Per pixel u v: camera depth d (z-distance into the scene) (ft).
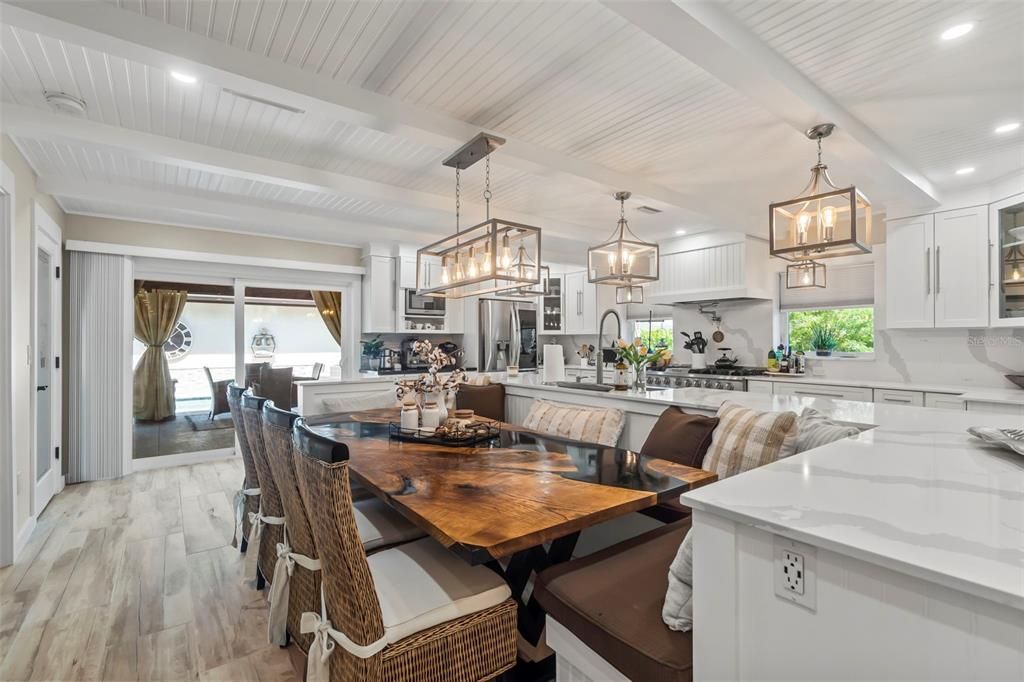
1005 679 1.98
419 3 5.76
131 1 5.61
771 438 6.33
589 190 12.70
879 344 14.62
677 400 9.02
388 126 8.11
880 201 13.34
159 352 15.75
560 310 24.16
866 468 3.85
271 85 6.78
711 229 16.99
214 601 7.54
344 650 4.28
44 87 7.52
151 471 15.16
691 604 3.56
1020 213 10.96
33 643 6.46
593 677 3.85
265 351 17.62
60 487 13.12
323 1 5.69
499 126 8.95
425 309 19.97
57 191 11.45
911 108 7.97
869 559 2.28
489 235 8.87
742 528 2.83
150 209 13.79
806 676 2.56
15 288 9.25
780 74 6.61
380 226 17.04
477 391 13.04
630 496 5.33
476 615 4.67
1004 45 6.32
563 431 9.66
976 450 4.52
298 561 5.33
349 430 9.14
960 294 12.00
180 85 7.51
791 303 16.90
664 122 8.80
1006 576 2.01
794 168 11.00
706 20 5.52
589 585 4.34
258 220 14.43
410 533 6.67
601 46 6.62
